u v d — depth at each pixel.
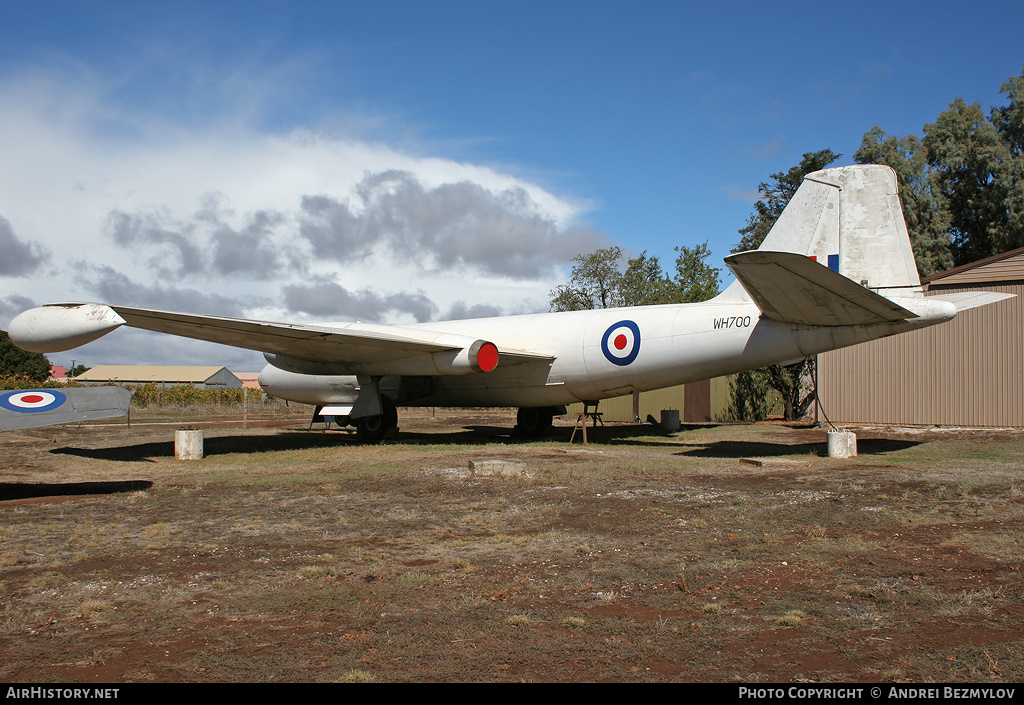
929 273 33.97
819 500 7.56
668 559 5.48
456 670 3.54
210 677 3.48
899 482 8.55
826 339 12.05
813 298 10.56
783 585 4.80
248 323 12.77
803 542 5.87
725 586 4.80
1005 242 35.03
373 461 12.05
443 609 4.44
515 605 4.50
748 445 14.39
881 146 36.81
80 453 13.84
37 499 8.53
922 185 36.22
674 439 16.55
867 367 19.72
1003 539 5.75
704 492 8.24
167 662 3.67
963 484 8.15
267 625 4.20
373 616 4.33
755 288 10.43
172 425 22.70
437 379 17.39
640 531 6.39
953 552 5.45
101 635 4.07
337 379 17.81
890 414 19.28
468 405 17.70
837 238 12.13
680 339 13.65
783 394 25.16
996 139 35.75
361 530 6.64
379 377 16.11
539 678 3.44
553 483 9.05
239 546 6.07
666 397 24.84
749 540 5.98
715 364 13.39
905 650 3.69
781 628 4.05
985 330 17.97
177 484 9.67
